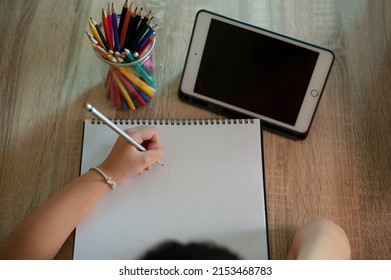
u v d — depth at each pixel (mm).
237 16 599
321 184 531
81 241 503
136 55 477
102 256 499
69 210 468
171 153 536
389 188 528
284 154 542
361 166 537
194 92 553
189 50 543
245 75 543
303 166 538
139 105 561
